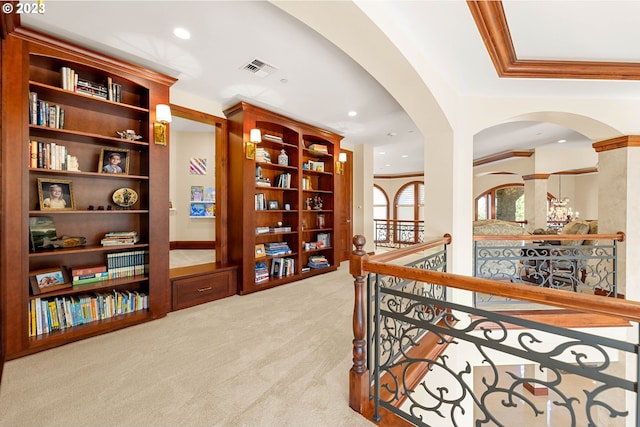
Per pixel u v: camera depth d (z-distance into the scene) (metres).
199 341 2.43
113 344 2.37
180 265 4.23
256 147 4.04
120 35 2.30
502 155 6.68
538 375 4.88
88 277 2.60
